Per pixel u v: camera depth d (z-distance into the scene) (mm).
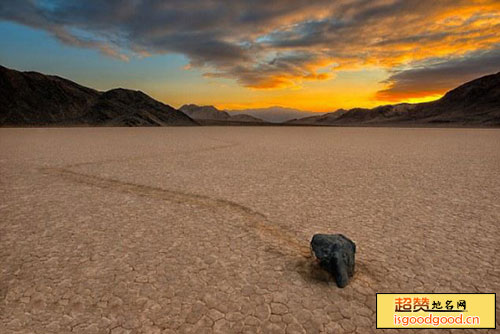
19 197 9438
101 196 9594
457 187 10656
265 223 7168
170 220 7402
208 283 4648
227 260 5371
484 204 8547
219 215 7762
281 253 5633
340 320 3834
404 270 4949
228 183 11445
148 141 33750
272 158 18953
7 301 4211
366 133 58375
